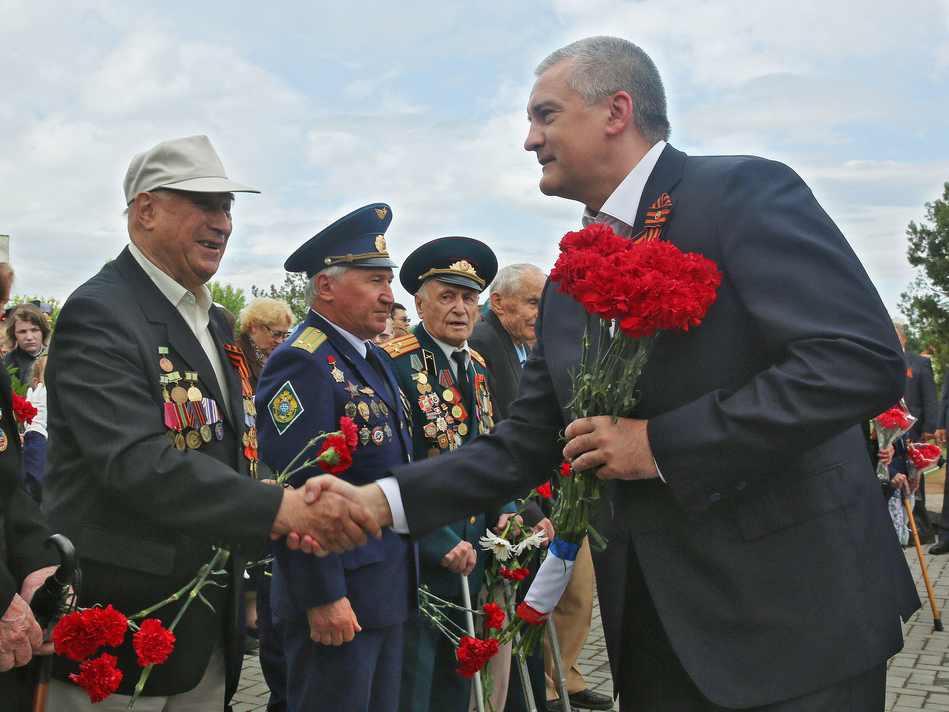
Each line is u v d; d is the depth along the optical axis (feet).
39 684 7.06
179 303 8.43
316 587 8.68
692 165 6.25
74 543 7.59
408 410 11.23
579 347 6.59
